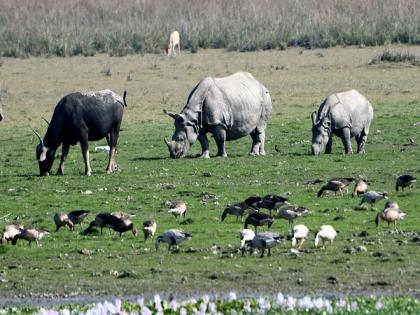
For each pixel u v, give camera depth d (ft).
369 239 240.12
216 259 228.63
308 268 219.00
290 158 364.38
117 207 286.46
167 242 236.43
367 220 260.42
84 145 342.85
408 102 467.11
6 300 207.51
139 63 597.11
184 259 229.66
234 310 177.88
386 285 207.51
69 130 342.64
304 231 232.32
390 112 446.19
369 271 215.92
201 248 238.07
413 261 221.66
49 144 341.82
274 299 192.95
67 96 344.28
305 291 205.26
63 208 288.92
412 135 401.29
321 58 590.96
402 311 177.27
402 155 362.53
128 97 497.46
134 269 223.71
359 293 203.00
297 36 649.61
